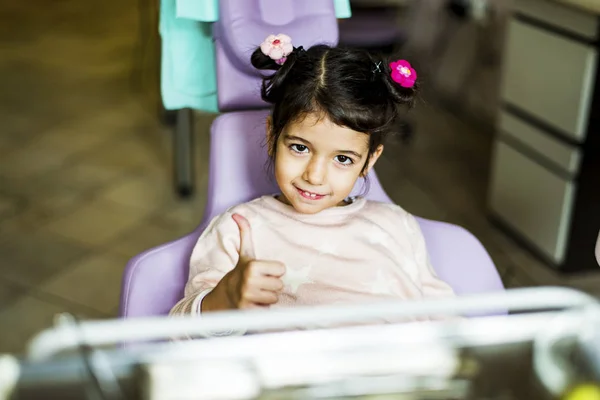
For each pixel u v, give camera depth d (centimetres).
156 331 59
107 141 282
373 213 116
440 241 124
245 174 125
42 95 327
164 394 58
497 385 61
